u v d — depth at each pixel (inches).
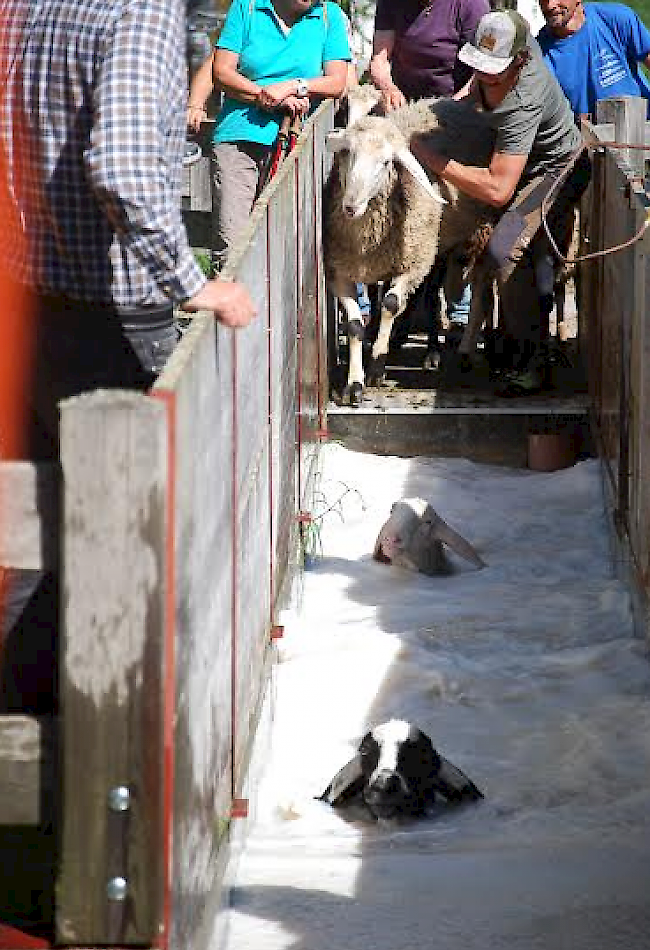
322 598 390.0
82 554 142.3
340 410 520.4
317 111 492.7
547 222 503.8
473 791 271.1
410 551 411.2
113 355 209.8
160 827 146.6
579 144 502.6
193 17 212.5
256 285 262.8
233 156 487.5
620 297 414.0
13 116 200.7
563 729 305.1
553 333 600.4
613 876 229.6
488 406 520.4
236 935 209.8
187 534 166.9
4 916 162.9
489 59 466.6
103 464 140.8
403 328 584.1
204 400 181.3
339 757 295.6
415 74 564.1
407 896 222.4
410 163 497.7
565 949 201.9
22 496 149.6
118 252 203.2
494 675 332.5
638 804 265.9
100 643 143.6
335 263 522.3
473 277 543.2
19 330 208.7
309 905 220.4
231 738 224.8
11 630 190.7
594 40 559.5
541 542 443.8
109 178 179.8
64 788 146.1
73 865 147.1
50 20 196.1
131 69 182.9
